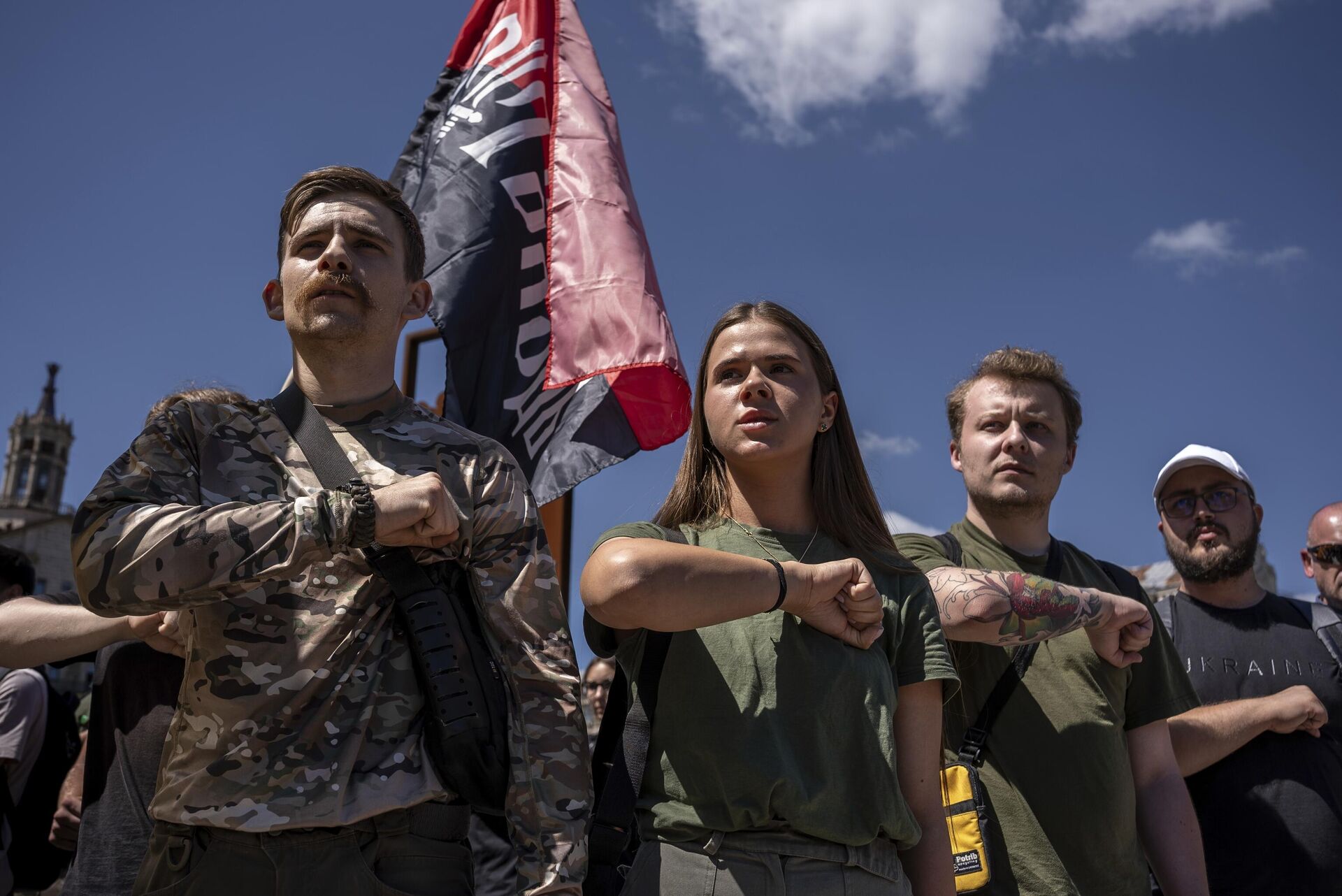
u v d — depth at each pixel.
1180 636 4.02
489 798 2.01
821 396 2.62
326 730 1.92
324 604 2.00
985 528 3.30
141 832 2.77
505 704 2.07
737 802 2.09
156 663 2.91
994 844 2.82
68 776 3.46
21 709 3.65
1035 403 3.26
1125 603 2.82
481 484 2.22
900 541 3.03
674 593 2.05
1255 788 3.54
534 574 2.18
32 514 63.72
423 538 1.97
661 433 3.87
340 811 1.86
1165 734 3.16
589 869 2.13
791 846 2.09
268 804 1.85
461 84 4.35
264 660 1.94
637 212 4.20
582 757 2.09
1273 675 3.83
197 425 2.13
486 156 4.13
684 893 2.05
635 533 2.29
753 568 2.12
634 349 3.88
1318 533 4.35
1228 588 4.03
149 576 1.81
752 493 2.56
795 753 2.15
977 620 2.63
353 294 2.26
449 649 2.01
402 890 1.90
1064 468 3.36
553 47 4.34
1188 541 3.99
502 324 3.96
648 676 2.24
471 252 3.98
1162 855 3.03
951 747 2.96
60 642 2.76
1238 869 3.50
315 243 2.31
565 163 4.19
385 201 2.42
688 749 2.16
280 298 2.44
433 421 2.32
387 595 2.07
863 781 2.18
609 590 2.08
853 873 2.12
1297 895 3.44
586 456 3.83
